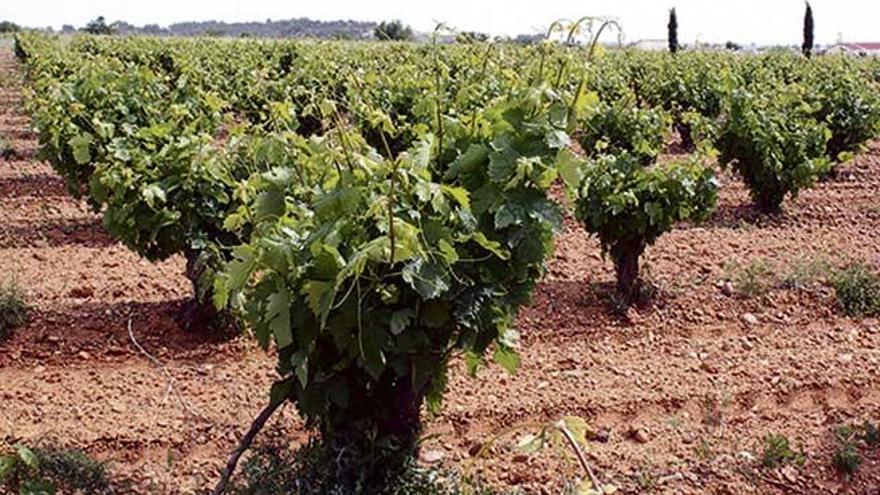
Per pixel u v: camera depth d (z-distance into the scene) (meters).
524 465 5.03
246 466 4.35
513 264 4.05
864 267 8.58
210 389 6.01
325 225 3.64
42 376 6.21
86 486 4.65
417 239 3.57
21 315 6.89
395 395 4.18
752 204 11.67
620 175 7.16
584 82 4.08
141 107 8.59
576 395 5.97
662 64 21.27
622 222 7.18
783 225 10.80
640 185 7.16
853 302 7.79
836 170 13.99
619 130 11.48
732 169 11.47
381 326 3.73
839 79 14.92
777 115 11.05
